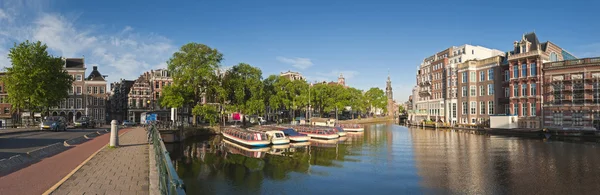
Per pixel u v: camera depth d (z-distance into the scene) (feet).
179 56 200.34
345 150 141.08
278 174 93.35
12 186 40.55
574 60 193.77
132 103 288.10
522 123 218.59
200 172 95.86
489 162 108.47
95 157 65.46
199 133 204.44
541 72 210.59
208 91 214.69
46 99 185.16
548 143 159.12
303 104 322.55
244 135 154.92
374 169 99.45
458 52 311.68
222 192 76.28
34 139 98.48
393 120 488.44
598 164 103.09
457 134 220.02
